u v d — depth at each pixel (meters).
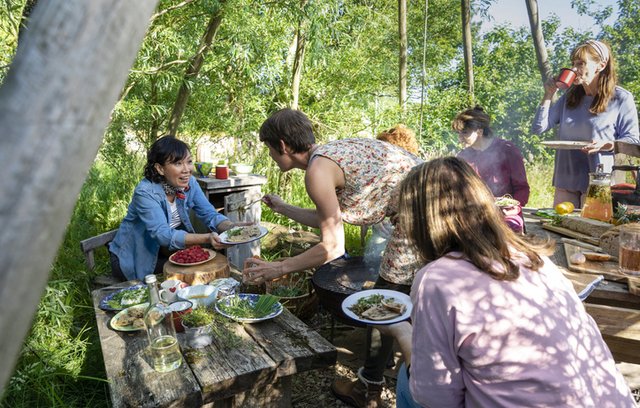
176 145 3.21
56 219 0.32
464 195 1.42
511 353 1.27
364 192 2.36
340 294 2.78
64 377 2.56
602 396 1.31
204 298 2.40
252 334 2.17
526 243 1.48
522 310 1.29
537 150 8.54
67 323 2.92
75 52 0.31
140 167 5.83
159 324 1.89
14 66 0.31
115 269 3.32
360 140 2.47
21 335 0.32
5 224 0.30
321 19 4.84
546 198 6.27
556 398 1.25
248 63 4.73
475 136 3.50
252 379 1.88
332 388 2.74
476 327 1.28
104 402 2.50
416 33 10.59
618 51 8.11
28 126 0.30
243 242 2.95
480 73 9.11
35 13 0.31
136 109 4.72
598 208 2.75
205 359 1.97
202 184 3.98
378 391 2.54
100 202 5.36
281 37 5.25
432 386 1.37
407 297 2.23
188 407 1.75
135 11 0.34
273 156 2.51
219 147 5.97
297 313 3.30
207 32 4.62
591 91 3.49
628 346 1.95
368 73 6.92
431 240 1.46
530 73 9.20
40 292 0.32
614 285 2.04
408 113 6.46
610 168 3.52
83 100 0.32
